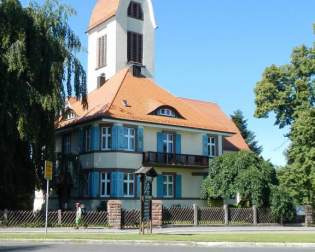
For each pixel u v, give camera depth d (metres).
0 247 18.03
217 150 49.66
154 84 50.88
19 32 31.11
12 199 34.00
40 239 20.88
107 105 43.53
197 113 50.31
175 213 34.62
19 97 30.33
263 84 46.06
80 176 42.00
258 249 17.88
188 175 47.34
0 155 31.48
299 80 43.94
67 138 48.91
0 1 31.67
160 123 44.78
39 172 33.28
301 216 41.50
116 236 22.27
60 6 34.09
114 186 41.84
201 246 19.22
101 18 61.38
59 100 32.09
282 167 41.19
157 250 17.17
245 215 37.59
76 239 20.72
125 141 43.03
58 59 33.22
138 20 61.16
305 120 39.97
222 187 41.06
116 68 58.38
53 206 47.06
